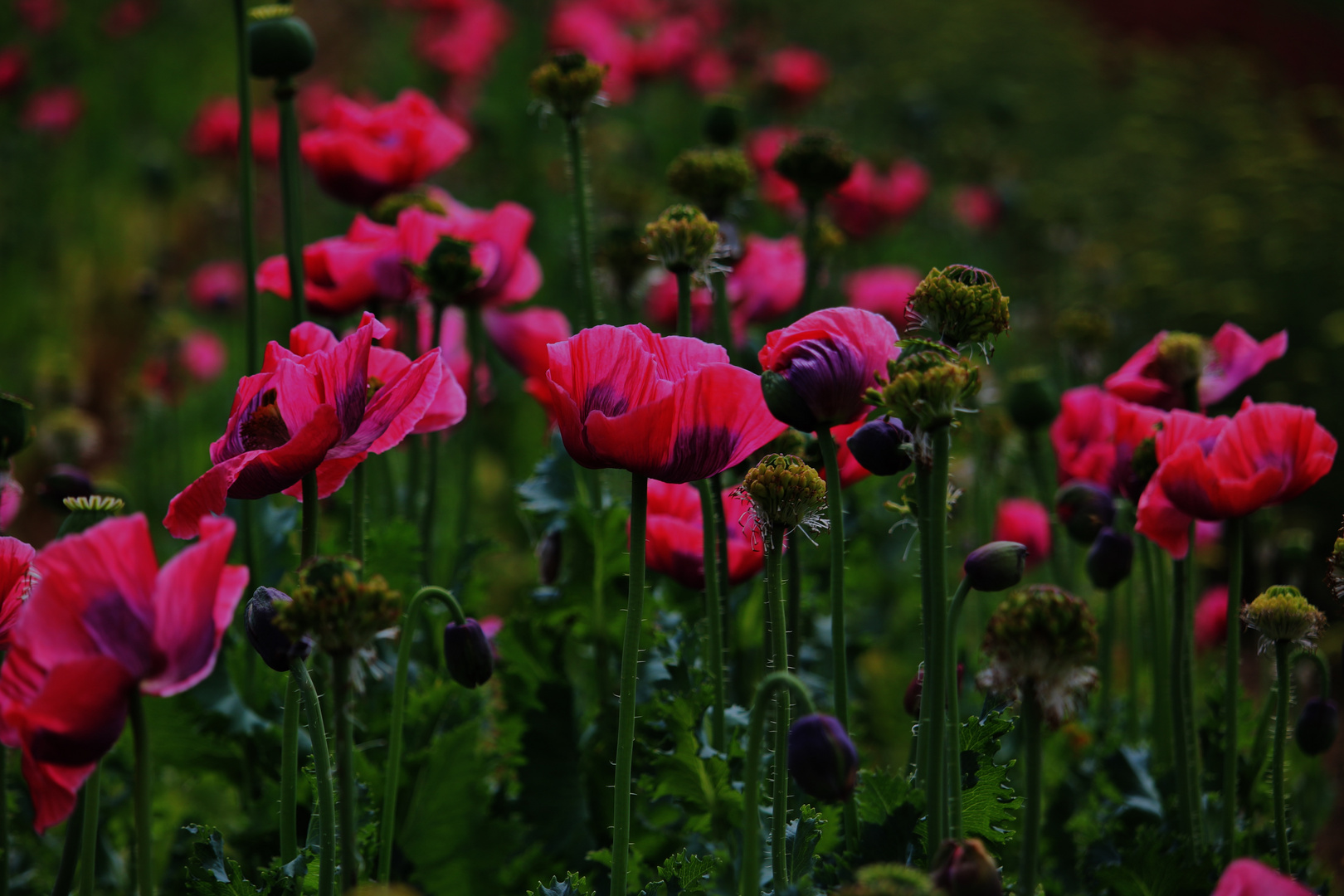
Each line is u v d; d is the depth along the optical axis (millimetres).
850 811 1949
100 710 1788
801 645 2344
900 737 2777
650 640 2184
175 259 6488
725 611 2117
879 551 3277
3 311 5676
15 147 6863
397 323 2373
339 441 1896
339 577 1804
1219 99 10430
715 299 2266
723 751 2027
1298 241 6238
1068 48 11359
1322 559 4184
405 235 2258
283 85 2227
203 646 1806
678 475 1870
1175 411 2006
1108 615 2305
